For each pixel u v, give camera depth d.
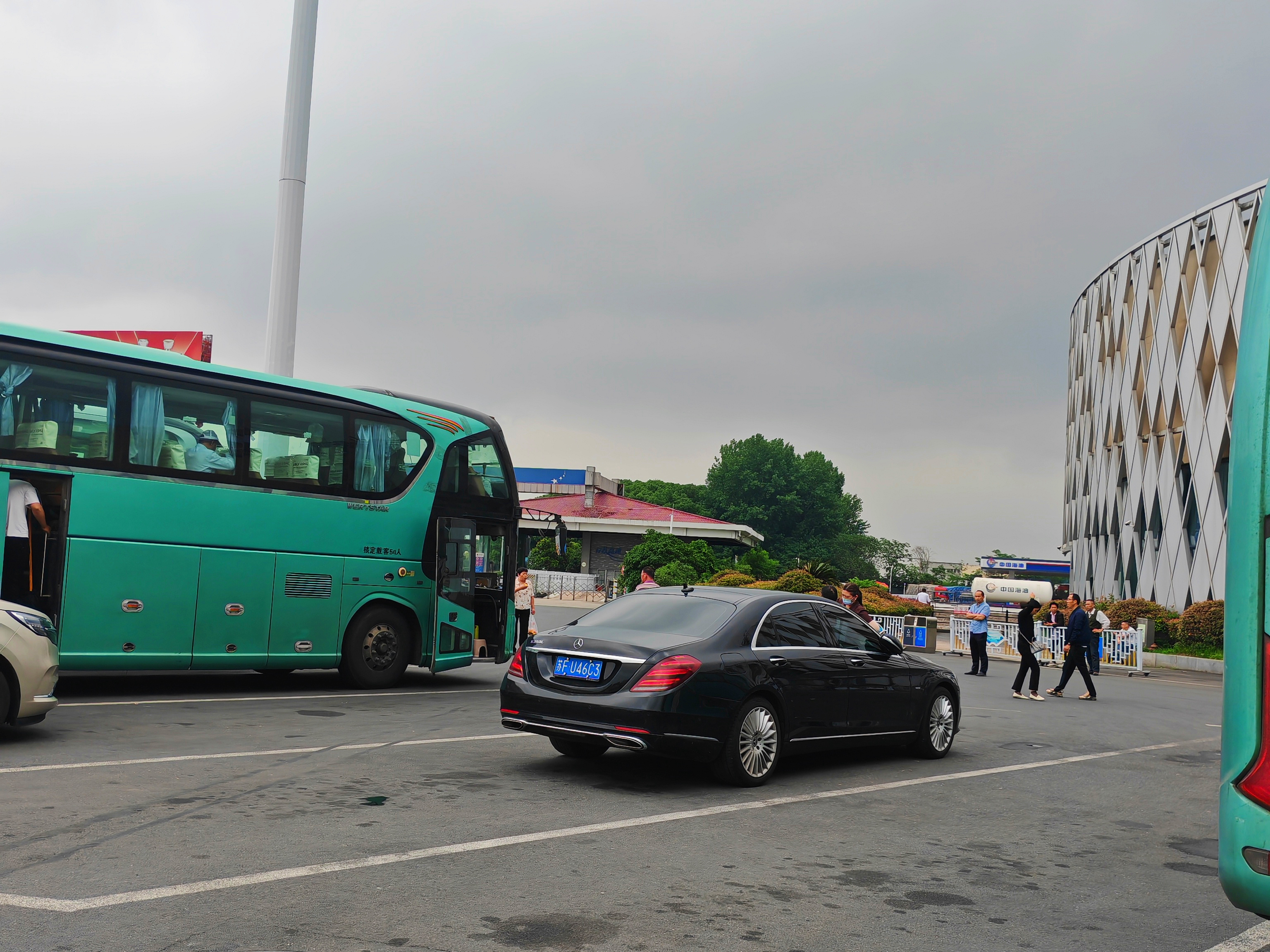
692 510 129.62
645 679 7.86
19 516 11.66
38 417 11.89
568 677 8.22
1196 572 41.28
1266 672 3.43
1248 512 3.55
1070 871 6.27
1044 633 31.81
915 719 10.15
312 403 14.16
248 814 6.55
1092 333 63.53
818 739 9.01
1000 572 130.62
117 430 12.45
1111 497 56.94
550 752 9.57
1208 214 42.50
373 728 10.62
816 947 4.67
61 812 6.34
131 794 6.93
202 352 16.16
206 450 13.15
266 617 13.47
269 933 4.43
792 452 126.75
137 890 4.92
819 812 7.60
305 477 13.98
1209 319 41.59
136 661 12.43
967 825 7.43
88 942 4.23
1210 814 8.30
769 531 125.69
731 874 5.79
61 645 11.90
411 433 15.15
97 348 12.39
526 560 21.56
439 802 7.18
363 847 5.88
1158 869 6.42
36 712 8.60
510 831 6.46
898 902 5.45
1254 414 3.58
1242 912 5.53
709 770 9.09
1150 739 13.10
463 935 4.54
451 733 10.48
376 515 14.59
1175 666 32.19
